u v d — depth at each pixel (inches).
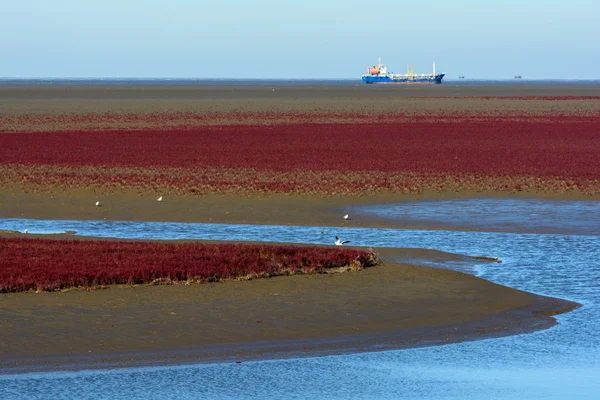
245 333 2411.4
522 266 3494.1
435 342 2375.7
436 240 4138.8
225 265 3132.4
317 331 2454.5
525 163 7445.9
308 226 4552.2
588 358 2220.7
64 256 3275.1
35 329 2374.5
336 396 1910.7
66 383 1980.8
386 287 2982.3
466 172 6752.0
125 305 2647.6
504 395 1918.1
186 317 2539.4
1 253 3312.0
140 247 3511.3
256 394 1921.8
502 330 2507.4
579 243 4077.3
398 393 1934.1
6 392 1911.9
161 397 1895.9
